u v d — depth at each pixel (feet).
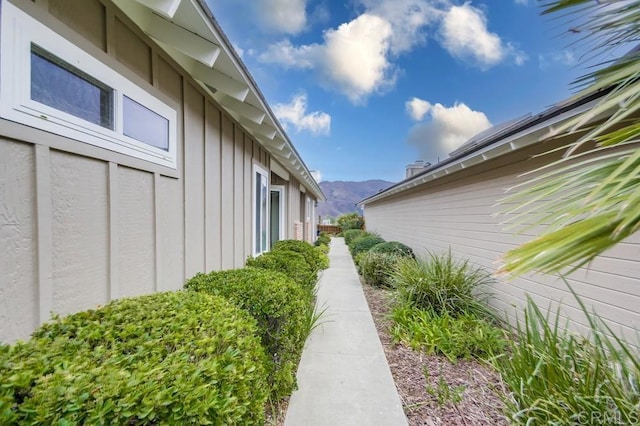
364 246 33.22
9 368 3.39
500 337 10.93
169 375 3.63
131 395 3.20
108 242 6.64
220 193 13.26
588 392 6.18
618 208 2.82
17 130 4.60
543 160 11.28
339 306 16.62
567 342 7.92
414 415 7.55
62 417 2.89
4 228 4.48
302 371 9.60
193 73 10.51
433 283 13.83
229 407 3.78
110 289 6.68
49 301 5.18
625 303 8.63
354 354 10.77
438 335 11.01
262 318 8.02
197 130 11.06
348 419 7.39
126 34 7.15
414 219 28.17
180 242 9.87
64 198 5.51
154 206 8.43
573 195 3.42
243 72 9.70
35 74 4.90
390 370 9.70
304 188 43.37
